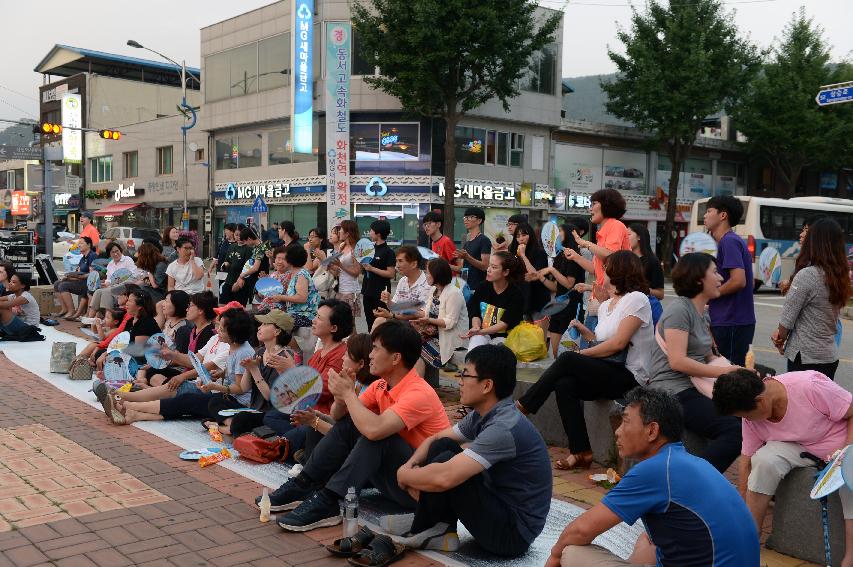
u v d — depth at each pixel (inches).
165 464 213.8
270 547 157.1
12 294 453.4
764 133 1217.4
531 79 1103.0
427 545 157.3
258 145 1160.8
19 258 698.8
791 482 155.5
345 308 218.5
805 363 189.0
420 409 165.0
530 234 335.9
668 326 186.7
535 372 262.4
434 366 281.3
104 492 188.9
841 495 140.6
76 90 1657.2
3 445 229.8
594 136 1194.0
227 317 250.4
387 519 166.4
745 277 211.3
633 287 207.0
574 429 212.1
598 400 218.8
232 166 1208.2
